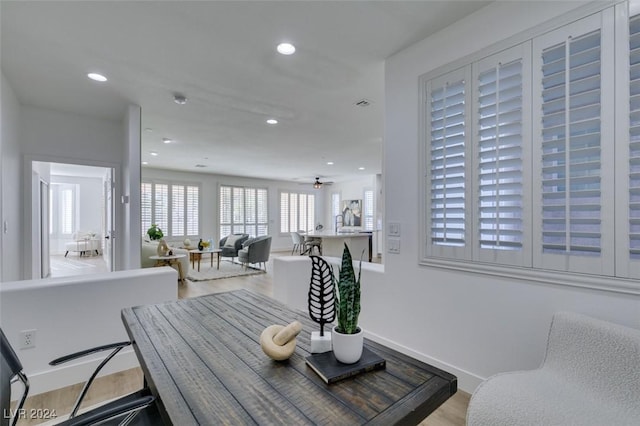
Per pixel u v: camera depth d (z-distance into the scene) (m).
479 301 2.03
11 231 3.12
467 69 2.07
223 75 2.85
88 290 2.29
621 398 1.23
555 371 1.45
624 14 1.47
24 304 2.07
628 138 1.46
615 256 1.50
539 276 1.75
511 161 1.87
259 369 1.11
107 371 2.35
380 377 1.06
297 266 3.45
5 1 1.83
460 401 2.01
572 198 1.63
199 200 9.16
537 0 1.76
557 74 1.68
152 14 1.98
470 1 1.94
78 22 2.06
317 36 2.27
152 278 2.55
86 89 3.11
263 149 5.85
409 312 2.43
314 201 11.88
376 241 9.16
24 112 3.49
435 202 2.28
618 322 1.50
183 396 0.94
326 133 4.77
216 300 2.00
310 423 0.82
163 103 3.49
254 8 1.95
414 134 2.41
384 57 2.57
